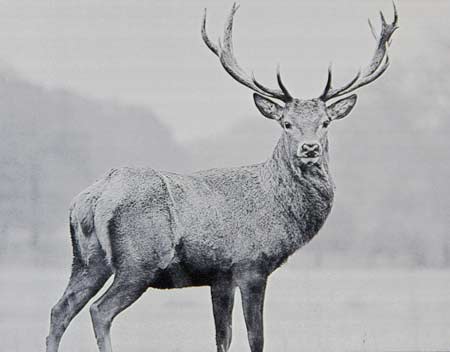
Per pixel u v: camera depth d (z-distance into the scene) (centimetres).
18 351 4106
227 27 3362
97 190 3136
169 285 3147
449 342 4653
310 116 3106
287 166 3133
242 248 3117
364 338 4431
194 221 3097
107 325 3045
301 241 3164
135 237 3073
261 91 3256
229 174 3192
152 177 3119
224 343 3141
